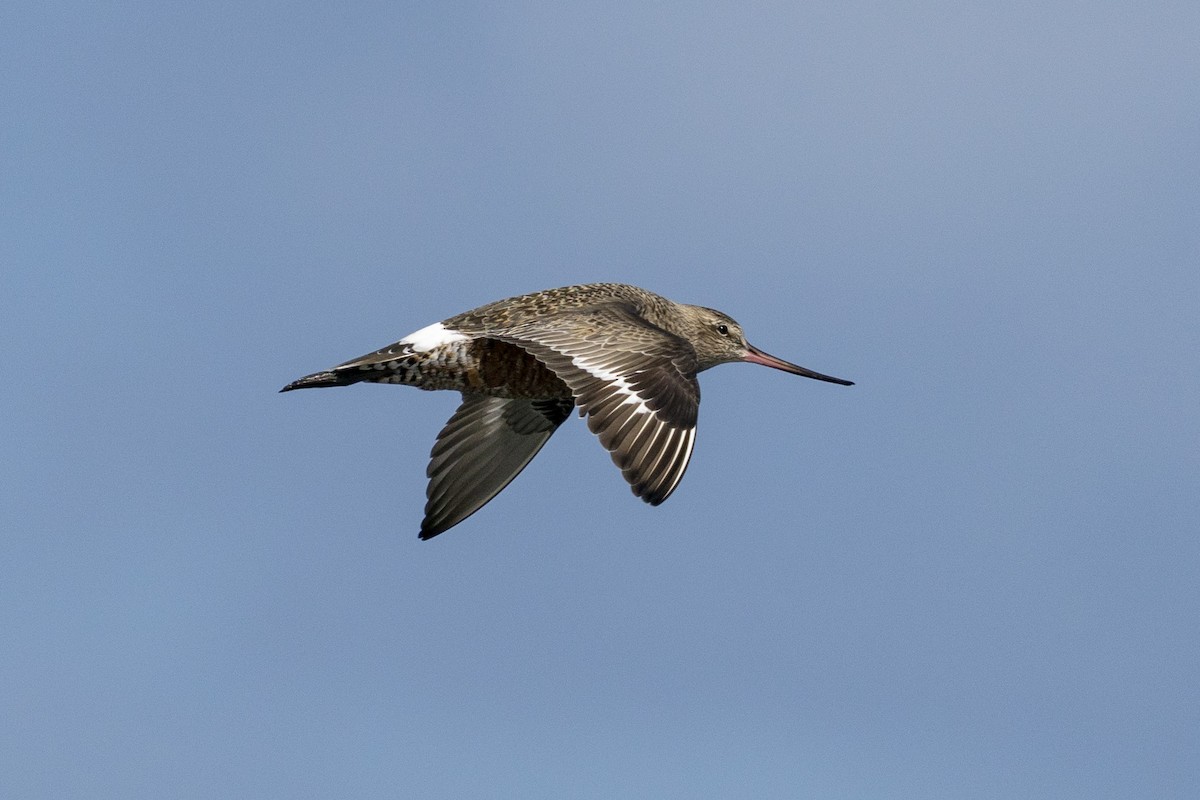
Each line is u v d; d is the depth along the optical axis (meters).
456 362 17.09
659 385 15.01
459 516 18.50
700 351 20.08
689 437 14.79
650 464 14.57
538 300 17.50
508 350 17.03
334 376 17.00
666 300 19.62
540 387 17.41
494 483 18.64
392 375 17.19
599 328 15.76
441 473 18.55
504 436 18.69
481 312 17.34
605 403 14.94
